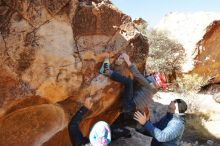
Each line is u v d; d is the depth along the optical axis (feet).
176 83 43.88
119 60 18.35
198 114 33.17
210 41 53.01
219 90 52.26
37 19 13.84
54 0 14.28
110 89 18.11
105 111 19.51
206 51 52.95
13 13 13.20
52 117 15.85
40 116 15.39
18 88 13.57
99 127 12.60
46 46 14.21
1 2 12.95
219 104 39.45
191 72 51.31
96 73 17.25
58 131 16.29
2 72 12.92
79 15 15.83
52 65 14.51
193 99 34.83
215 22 52.75
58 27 14.67
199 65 52.03
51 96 14.96
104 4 17.06
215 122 31.50
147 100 17.16
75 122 14.14
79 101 16.62
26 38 13.53
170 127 13.25
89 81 16.83
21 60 13.44
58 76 14.82
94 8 16.37
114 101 19.24
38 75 14.08
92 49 16.53
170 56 51.37
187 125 29.40
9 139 14.67
